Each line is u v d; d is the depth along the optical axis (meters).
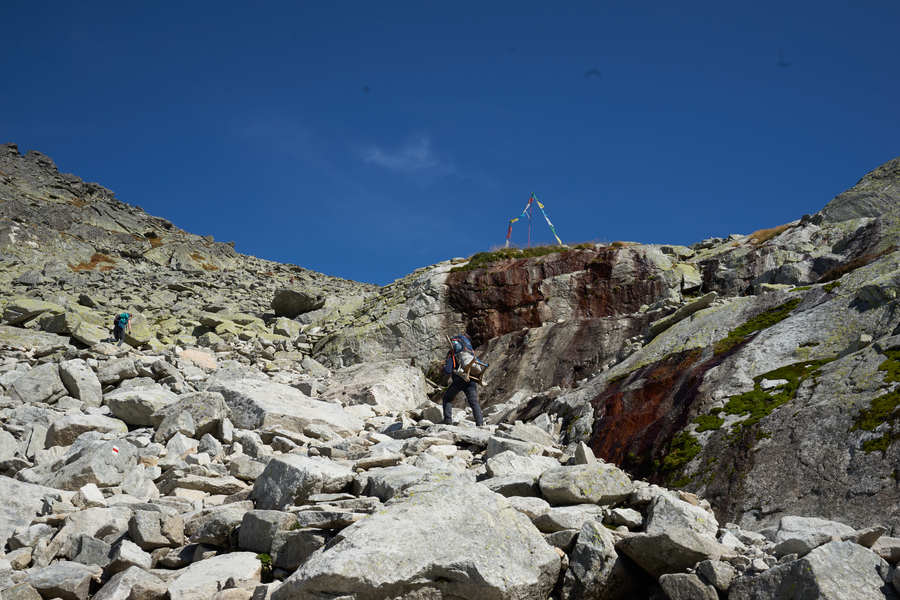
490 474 7.33
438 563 4.64
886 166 19.56
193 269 51.34
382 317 21.67
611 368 13.52
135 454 8.51
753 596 4.52
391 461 7.90
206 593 5.06
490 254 22.69
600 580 5.06
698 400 9.37
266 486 6.80
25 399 12.44
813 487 6.81
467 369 11.60
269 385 12.26
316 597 4.47
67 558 6.05
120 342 20.02
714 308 13.20
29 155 68.88
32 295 30.98
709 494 7.57
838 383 8.00
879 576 4.39
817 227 18.62
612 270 20.27
